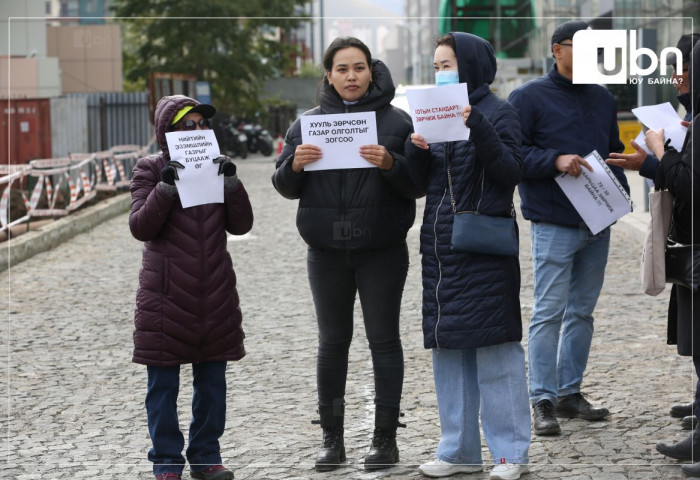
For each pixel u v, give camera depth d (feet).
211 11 74.95
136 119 79.10
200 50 60.64
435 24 32.91
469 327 20.15
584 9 59.11
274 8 61.62
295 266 46.57
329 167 20.61
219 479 20.71
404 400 25.80
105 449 22.82
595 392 26.12
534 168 23.35
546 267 23.66
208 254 20.54
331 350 21.66
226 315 20.70
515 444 20.42
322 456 21.31
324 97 21.04
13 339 33.91
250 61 58.54
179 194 20.18
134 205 20.58
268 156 45.78
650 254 20.54
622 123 44.60
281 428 23.84
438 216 20.34
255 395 26.37
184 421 24.54
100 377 29.04
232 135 47.14
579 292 24.30
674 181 20.07
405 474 20.99
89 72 95.14
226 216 21.01
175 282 20.40
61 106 78.59
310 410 25.08
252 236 54.44
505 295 20.15
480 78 20.26
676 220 20.65
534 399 23.49
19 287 43.96
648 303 37.14
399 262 21.43
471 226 19.85
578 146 23.70
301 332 33.45
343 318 21.66
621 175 24.59
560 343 24.41
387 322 21.38
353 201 20.93
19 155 78.33
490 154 19.45
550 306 23.54
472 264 20.13
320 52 26.99
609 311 36.01
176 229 20.53
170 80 61.00
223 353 20.72
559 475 20.30
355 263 21.31
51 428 24.41
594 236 23.94
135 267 49.08
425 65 31.27
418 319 34.91
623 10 51.26
